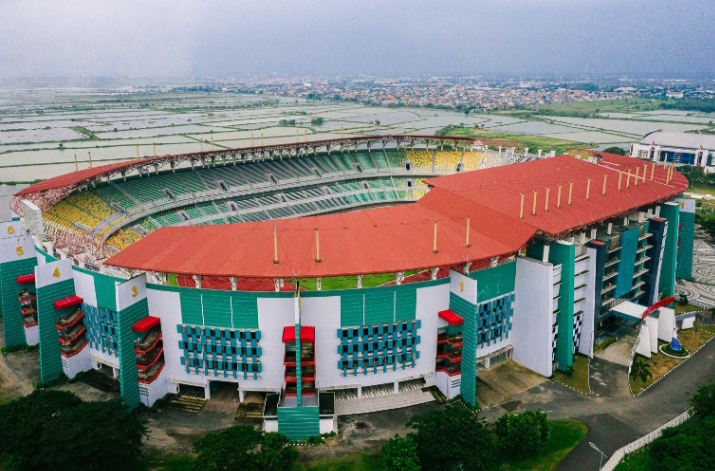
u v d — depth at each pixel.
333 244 125.19
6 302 139.12
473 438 96.06
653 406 119.94
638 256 158.88
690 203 189.12
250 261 116.56
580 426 112.06
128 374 112.75
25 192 165.88
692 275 198.25
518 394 123.19
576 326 138.62
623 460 102.38
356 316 115.00
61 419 95.94
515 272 130.62
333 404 112.12
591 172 191.62
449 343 119.12
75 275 124.81
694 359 141.00
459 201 159.88
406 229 136.38
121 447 93.88
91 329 126.62
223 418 113.94
